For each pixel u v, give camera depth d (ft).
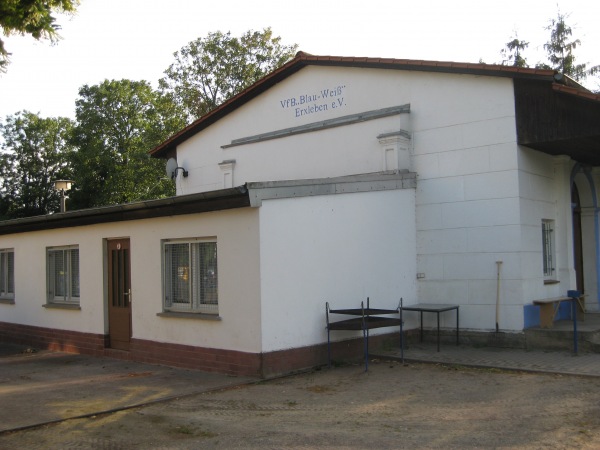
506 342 36.04
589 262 45.91
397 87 41.34
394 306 37.50
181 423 23.02
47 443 21.08
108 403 26.53
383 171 40.42
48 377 33.71
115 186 122.11
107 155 123.44
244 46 122.42
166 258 35.99
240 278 30.99
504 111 36.65
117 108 127.24
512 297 36.14
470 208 37.81
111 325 40.24
